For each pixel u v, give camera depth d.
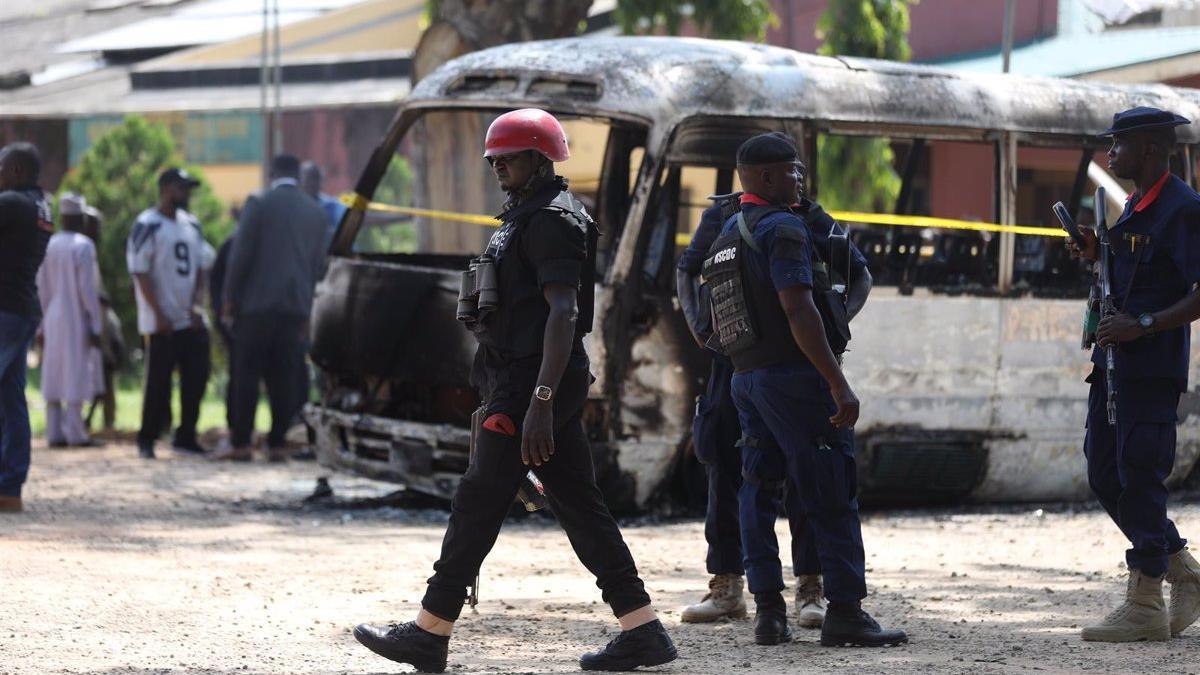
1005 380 15.35
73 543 12.73
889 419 14.84
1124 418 8.85
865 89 14.77
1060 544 13.11
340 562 12.01
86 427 22.11
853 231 14.89
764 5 24.66
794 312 8.40
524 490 7.97
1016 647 8.81
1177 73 23.23
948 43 27.69
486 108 14.77
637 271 13.95
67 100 44.84
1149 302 8.80
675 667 8.28
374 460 14.98
